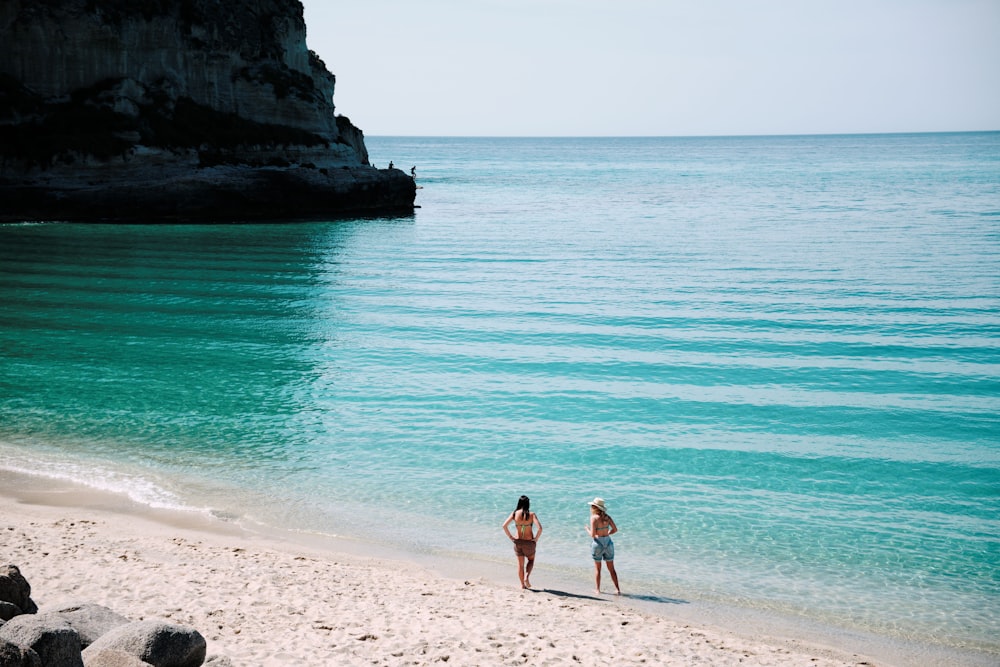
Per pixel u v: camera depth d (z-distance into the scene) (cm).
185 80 7288
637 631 1245
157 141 6838
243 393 2636
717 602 1427
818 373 2909
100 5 6812
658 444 2230
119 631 831
